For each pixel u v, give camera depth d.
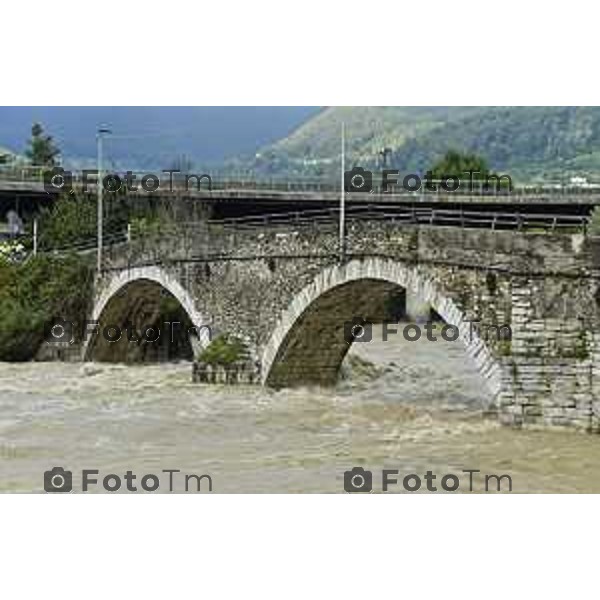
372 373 54.88
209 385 49.81
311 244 43.88
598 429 32.78
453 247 36.53
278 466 31.28
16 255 83.81
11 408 44.78
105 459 33.06
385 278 39.56
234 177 111.31
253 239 48.12
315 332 46.41
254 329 48.47
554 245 33.56
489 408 39.50
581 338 33.12
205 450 34.34
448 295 36.72
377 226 40.06
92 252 68.44
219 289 51.09
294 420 40.03
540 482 28.12
